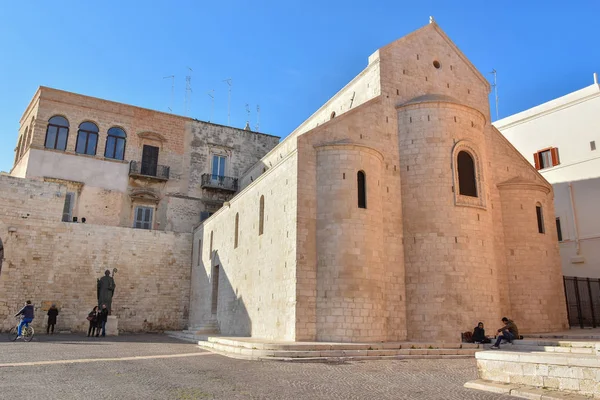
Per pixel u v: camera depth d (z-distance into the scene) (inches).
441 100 1016.2
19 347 807.7
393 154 1013.8
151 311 1493.6
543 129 1519.4
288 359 671.8
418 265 949.8
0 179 1323.8
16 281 1300.4
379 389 444.5
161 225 1713.8
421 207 973.2
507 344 802.8
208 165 1833.2
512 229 1101.1
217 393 414.3
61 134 1635.1
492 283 971.3
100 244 1445.6
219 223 1384.1
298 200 891.4
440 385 472.1
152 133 1754.4
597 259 1323.8
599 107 1376.7
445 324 908.6
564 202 1423.5
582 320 1196.5
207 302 1389.0
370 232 898.7
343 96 1208.2
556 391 418.3
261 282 1024.9
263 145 1952.5
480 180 1018.1
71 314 1358.3
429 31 1143.0
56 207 1390.3
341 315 842.8
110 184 1659.7
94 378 484.1
